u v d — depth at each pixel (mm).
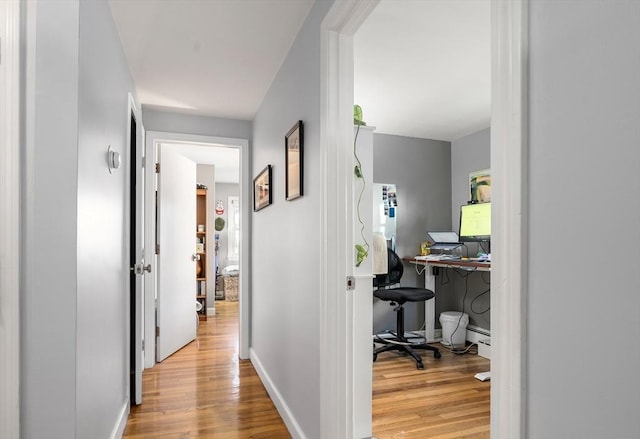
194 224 4289
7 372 1169
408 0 1882
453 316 4055
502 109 679
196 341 4176
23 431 1193
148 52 2361
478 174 4180
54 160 1223
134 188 2764
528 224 638
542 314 609
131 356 2609
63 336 1223
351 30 1648
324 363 1688
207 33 2154
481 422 2342
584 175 547
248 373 3188
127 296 2348
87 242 1389
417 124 3938
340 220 1683
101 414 1646
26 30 1216
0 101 1174
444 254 4316
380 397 2695
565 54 579
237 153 5141
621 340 497
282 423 2314
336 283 1677
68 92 1238
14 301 1174
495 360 686
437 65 2604
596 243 530
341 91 1683
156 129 3449
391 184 4293
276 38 2219
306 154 2000
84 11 1350
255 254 3455
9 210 1176
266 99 3053
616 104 507
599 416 521
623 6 500
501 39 685
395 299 3643
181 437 2145
